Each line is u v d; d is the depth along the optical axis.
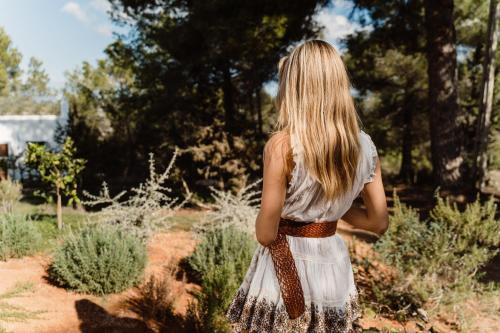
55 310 4.34
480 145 17.44
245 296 1.84
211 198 13.62
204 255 5.52
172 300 4.53
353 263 5.52
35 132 23.30
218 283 4.06
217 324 3.76
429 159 27.52
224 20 12.53
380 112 24.34
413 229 5.21
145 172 15.99
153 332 4.08
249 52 13.24
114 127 20.98
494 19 16.67
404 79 22.53
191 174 13.92
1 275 5.11
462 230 5.51
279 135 1.61
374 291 5.03
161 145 14.04
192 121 14.15
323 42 1.67
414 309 5.03
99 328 4.05
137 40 16.94
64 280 4.93
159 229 6.70
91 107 25.06
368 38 17.78
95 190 14.29
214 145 13.49
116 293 4.89
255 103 25.06
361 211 1.92
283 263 1.69
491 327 4.75
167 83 14.77
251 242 5.69
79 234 5.27
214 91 15.98
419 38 18.16
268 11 12.84
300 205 1.66
